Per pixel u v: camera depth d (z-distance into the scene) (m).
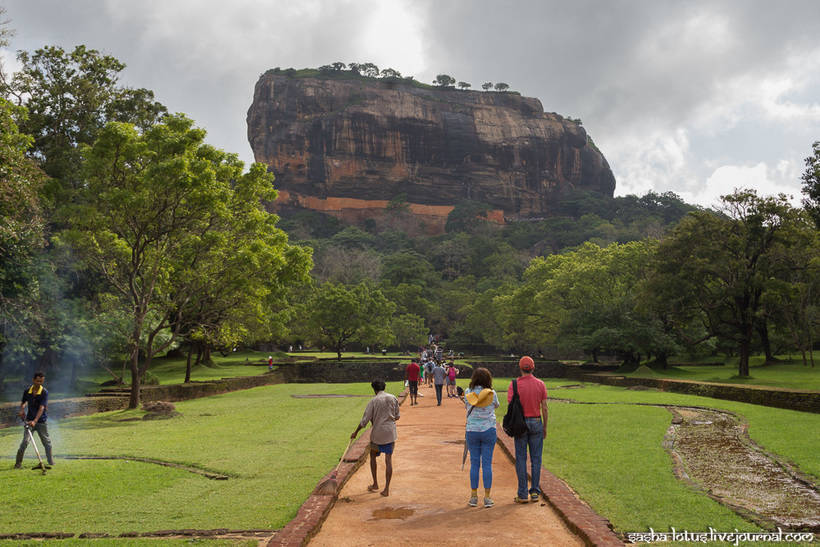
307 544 5.95
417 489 8.50
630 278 52.50
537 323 64.69
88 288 30.73
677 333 48.34
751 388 23.36
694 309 42.34
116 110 35.72
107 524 7.09
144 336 29.72
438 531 6.40
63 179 30.38
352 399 26.95
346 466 9.65
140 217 22.23
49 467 10.73
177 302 26.91
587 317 51.53
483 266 151.00
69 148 31.55
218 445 13.20
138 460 11.49
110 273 25.02
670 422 17.12
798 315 41.34
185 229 24.39
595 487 8.84
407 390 30.27
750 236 38.31
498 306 77.56
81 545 6.08
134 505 7.99
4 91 27.03
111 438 14.78
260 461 11.09
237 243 26.39
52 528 6.95
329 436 14.41
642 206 199.25
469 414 7.79
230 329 31.48
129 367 45.75
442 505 7.57
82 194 22.16
